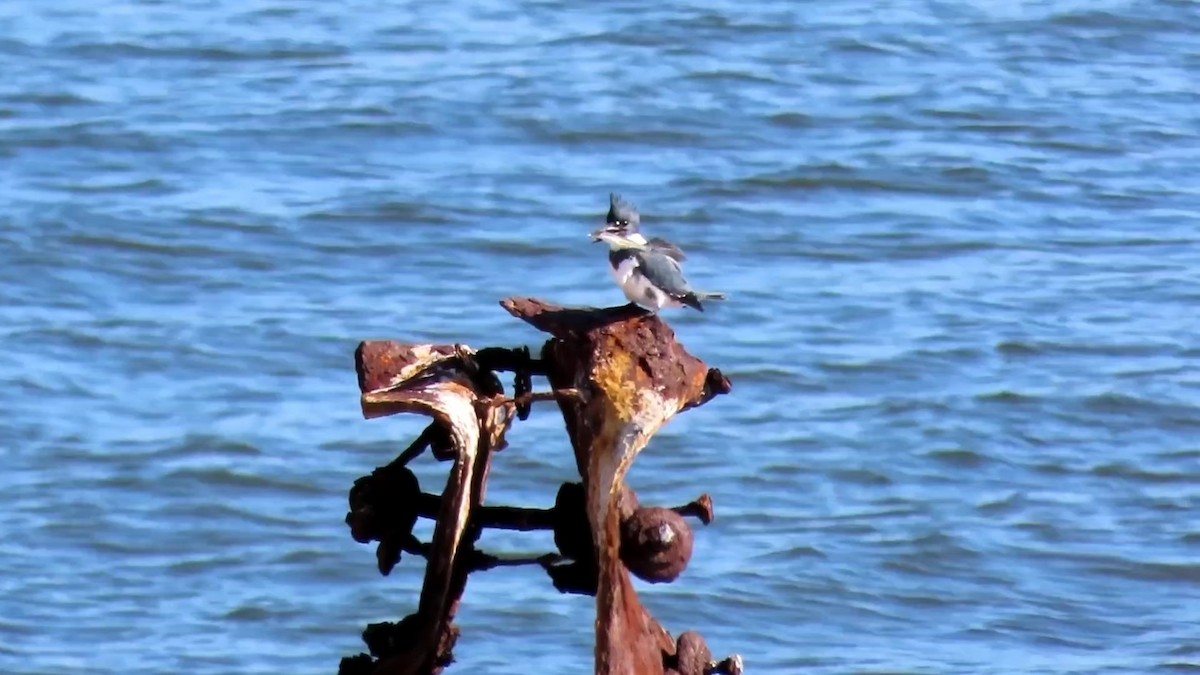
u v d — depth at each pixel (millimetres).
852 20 32031
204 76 29422
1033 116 28125
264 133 27062
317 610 16234
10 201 24578
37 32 31203
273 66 29797
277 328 21359
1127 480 18578
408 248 23344
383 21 31859
